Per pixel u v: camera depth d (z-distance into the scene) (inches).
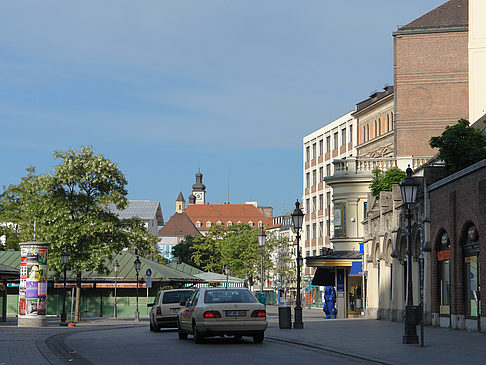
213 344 878.4
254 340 902.4
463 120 1230.3
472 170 1039.6
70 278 2485.2
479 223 1012.5
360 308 2068.2
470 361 629.0
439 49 2412.6
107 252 1948.8
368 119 3201.3
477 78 1962.4
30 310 1536.7
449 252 1157.1
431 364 608.4
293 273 4264.3
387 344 836.6
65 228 1910.7
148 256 3097.9
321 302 3764.8
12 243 3216.0
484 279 996.6
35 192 2001.7
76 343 911.0
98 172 1972.2
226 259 4264.3
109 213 2023.9
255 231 4347.9
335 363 631.8
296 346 844.6
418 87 2416.3
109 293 2544.3
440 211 1184.8
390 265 1539.1
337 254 2191.2
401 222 1405.0
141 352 759.1
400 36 2431.1
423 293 1245.7
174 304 1231.5
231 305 864.3
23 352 765.3
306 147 4151.1
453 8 2463.1
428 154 2401.6
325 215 3838.6
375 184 2009.1
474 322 1056.8
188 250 4968.0
